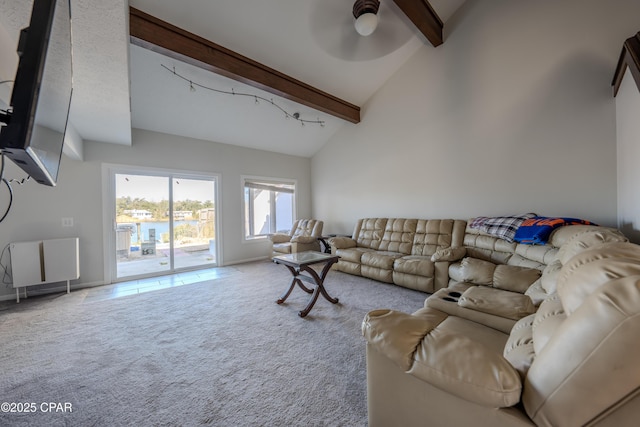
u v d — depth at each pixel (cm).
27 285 303
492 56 326
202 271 441
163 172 425
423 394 91
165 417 131
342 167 547
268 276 407
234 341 205
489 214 335
